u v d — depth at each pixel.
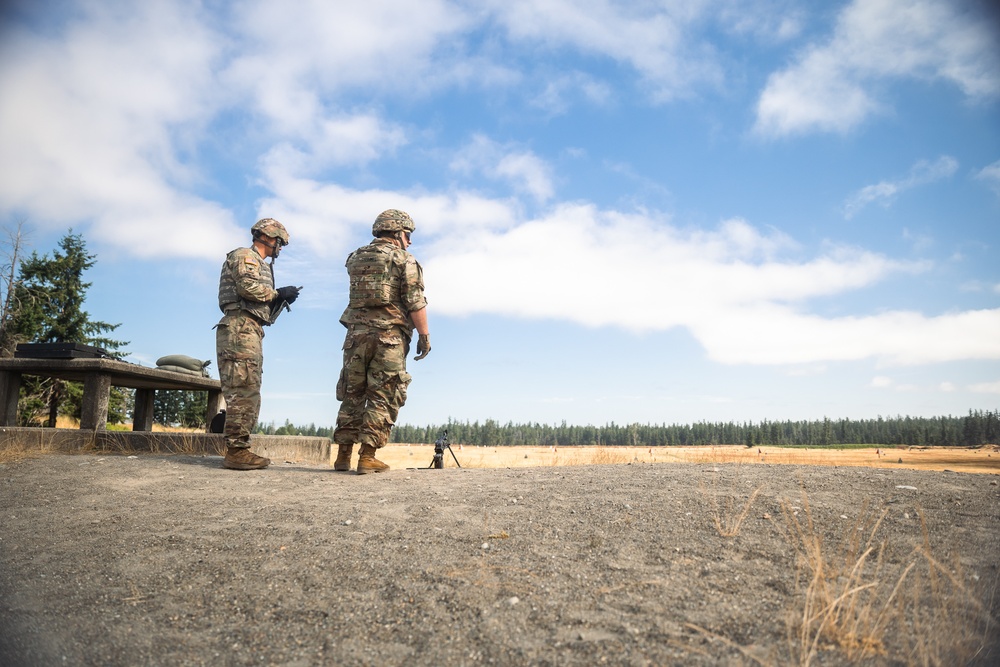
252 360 6.58
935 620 2.73
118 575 3.41
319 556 3.54
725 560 3.38
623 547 3.57
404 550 3.58
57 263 26.64
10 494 5.29
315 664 2.52
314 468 6.83
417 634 2.70
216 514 4.44
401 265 6.29
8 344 23.97
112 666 2.55
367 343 6.24
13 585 3.35
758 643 2.54
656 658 2.44
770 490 4.66
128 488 5.43
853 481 4.95
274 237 6.99
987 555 3.44
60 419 26.02
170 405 32.34
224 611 2.99
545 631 2.67
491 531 3.87
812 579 3.10
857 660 2.42
